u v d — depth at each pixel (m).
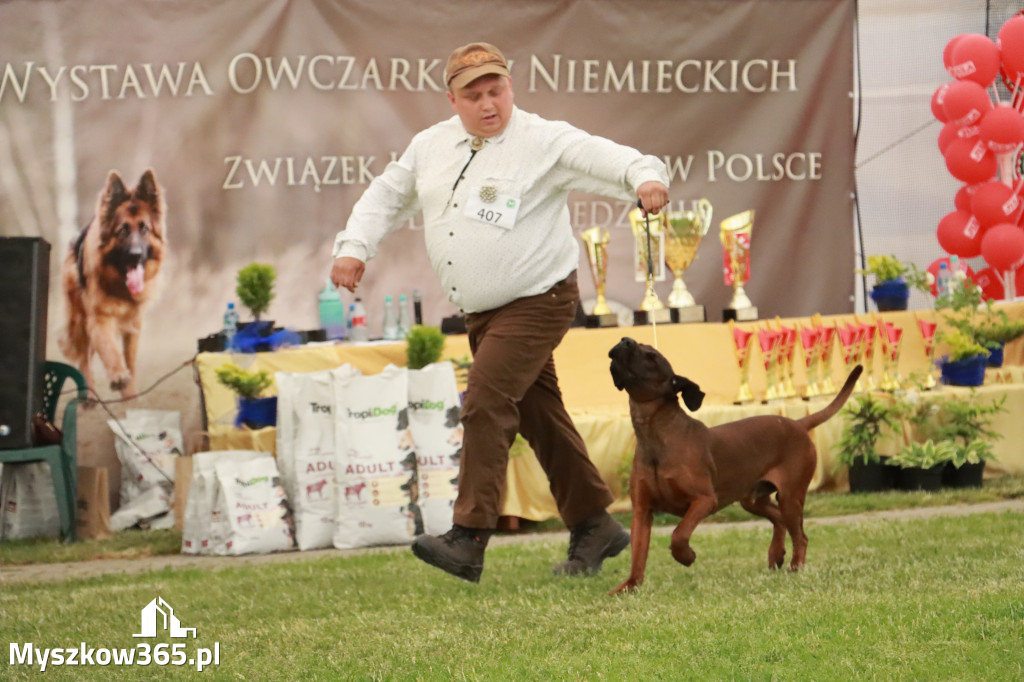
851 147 14.61
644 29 14.23
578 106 14.16
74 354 13.13
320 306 13.15
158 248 13.27
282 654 5.60
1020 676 4.47
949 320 13.09
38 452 10.92
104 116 13.17
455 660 5.20
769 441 7.27
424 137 7.32
